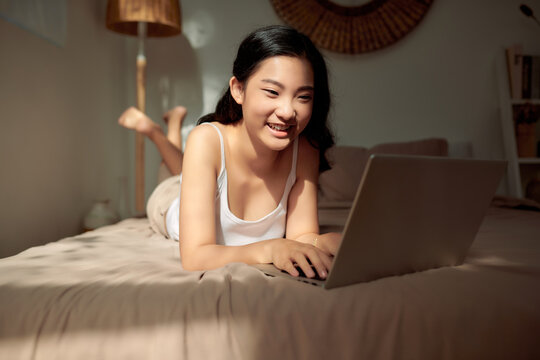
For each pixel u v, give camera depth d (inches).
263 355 22.7
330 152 101.9
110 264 34.9
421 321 24.2
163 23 104.5
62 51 91.7
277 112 32.5
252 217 43.8
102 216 94.9
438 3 125.1
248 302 24.8
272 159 41.8
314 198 46.0
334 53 124.7
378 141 125.6
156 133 87.7
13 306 24.9
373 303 24.9
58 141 89.7
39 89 82.4
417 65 125.3
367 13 123.9
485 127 124.6
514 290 27.0
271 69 32.2
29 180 78.9
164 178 90.4
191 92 124.7
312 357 22.7
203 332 23.2
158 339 22.9
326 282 26.3
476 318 24.6
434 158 27.1
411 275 30.4
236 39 124.3
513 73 116.1
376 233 26.4
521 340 24.2
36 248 43.5
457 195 30.0
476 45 124.8
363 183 23.7
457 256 33.7
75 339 23.2
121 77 123.6
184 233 35.5
